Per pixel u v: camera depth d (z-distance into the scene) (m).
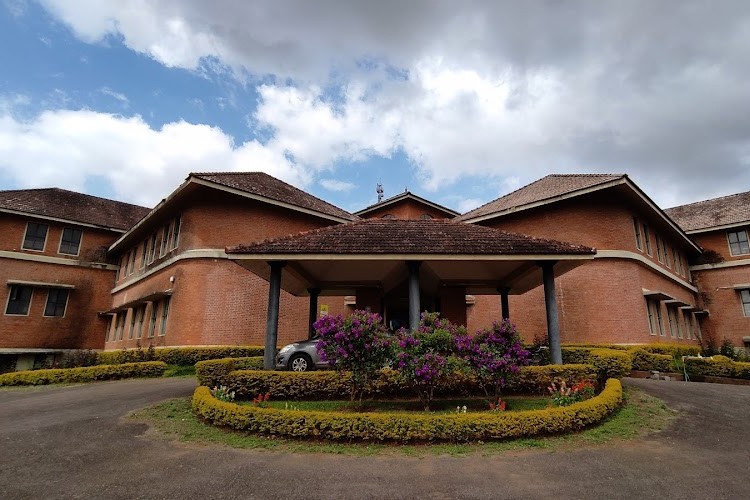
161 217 21.53
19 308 24.23
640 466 5.81
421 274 14.26
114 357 19.92
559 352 10.83
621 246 19.12
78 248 26.66
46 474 5.53
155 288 20.73
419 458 6.09
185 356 16.58
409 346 8.43
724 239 26.97
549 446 6.62
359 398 9.50
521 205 20.11
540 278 14.02
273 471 5.61
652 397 10.02
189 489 5.04
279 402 9.29
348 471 5.60
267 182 22.12
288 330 19.59
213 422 7.88
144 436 7.23
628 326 18.25
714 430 7.60
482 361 8.38
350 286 15.73
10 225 24.55
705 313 26.59
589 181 19.78
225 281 18.36
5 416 8.93
